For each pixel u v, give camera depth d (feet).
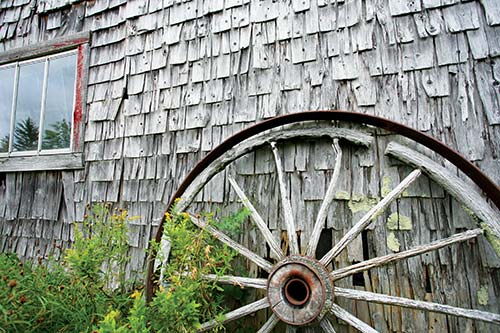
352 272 5.70
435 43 6.69
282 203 6.95
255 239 7.32
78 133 9.89
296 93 7.52
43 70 11.12
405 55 6.85
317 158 7.20
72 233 9.45
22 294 6.03
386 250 6.41
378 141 6.81
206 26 8.73
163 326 4.88
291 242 6.19
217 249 6.27
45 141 10.61
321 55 7.47
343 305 6.48
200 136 8.29
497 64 6.23
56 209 9.86
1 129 11.43
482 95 6.25
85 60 10.24
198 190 7.31
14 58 11.48
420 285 6.12
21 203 10.48
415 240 6.27
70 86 10.59
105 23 10.21
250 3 8.32
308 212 7.05
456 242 5.51
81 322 5.88
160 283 6.27
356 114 6.31
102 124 9.63
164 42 9.18
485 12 6.46
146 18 9.57
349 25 7.36
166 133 8.71
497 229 5.30
